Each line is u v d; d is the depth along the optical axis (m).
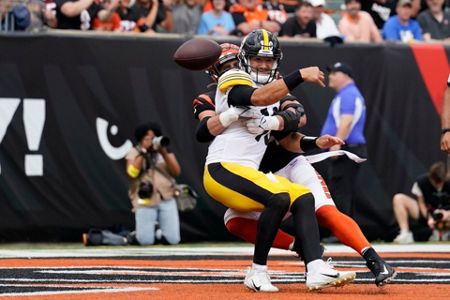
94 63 26.89
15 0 26.98
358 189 28.45
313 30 30.11
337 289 12.65
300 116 12.55
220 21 30.33
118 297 11.34
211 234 27.64
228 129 12.56
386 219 28.67
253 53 12.30
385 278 12.09
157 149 26.08
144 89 27.19
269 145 12.99
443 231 28.70
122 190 26.98
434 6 32.06
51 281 13.93
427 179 28.41
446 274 15.80
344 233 12.48
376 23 32.91
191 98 27.47
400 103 28.88
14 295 11.56
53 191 26.58
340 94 26.59
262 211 12.18
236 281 13.96
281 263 18.53
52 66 26.58
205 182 12.67
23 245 26.05
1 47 26.30
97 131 26.88
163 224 26.62
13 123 26.33
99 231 26.23
